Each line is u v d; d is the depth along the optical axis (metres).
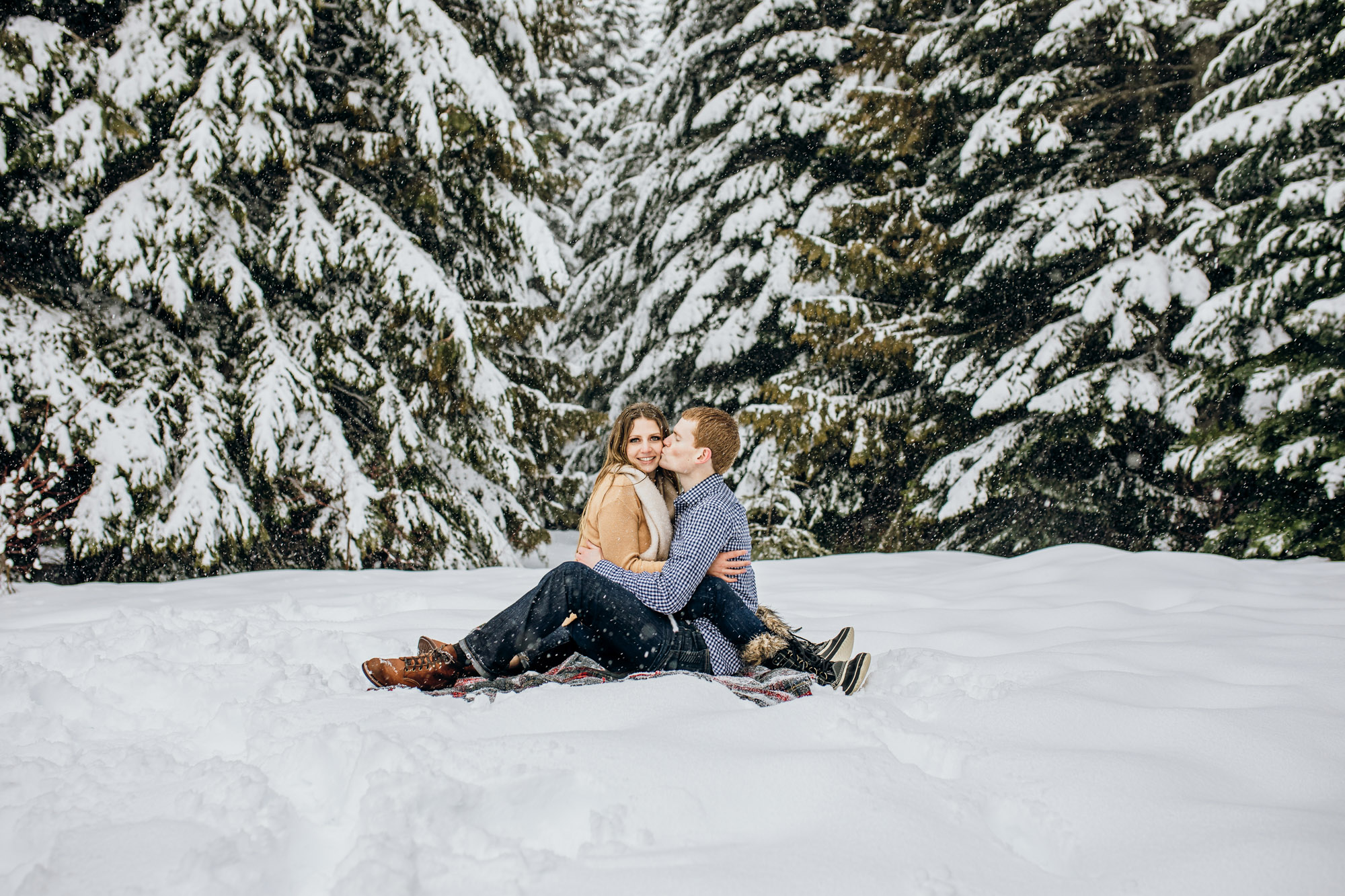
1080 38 9.23
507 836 1.54
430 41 8.15
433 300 8.09
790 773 1.68
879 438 10.64
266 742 1.94
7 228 6.75
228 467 7.20
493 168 9.28
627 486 2.70
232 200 7.36
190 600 4.77
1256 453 7.25
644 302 13.82
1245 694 2.35
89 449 6.48
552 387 10.94
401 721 1.99
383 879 1.32
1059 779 1.70
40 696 2.44
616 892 1.30
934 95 10.48
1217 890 1.31
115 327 7.23
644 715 2.08
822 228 11.33
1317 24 7.29
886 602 4.57
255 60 7.16
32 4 6.62
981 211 10.10
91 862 1.42
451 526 8.70
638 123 15.66
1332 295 6.97
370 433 8.60
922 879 1.33
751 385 12.48
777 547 10.24
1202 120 8.05
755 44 12.29
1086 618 3.74
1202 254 8.15
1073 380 8.73
